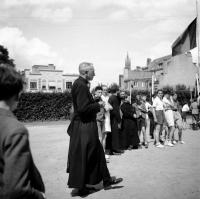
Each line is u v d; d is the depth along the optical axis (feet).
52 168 23.44
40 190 6.44
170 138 34.63
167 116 34.40
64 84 162.50
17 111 78.74
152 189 17.28
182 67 181.37
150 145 35.40
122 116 32.68
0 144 5.61
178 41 59.47
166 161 25.32
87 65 16.97
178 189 17.17
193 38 57.98
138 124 34.96
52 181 19.57
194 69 177.47
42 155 29.25
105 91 29.14
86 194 16.67
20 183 5.36
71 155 16.76
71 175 16.57
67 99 84.02
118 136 29.27
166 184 18.28
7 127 5.67
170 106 34.58
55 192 17.15
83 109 16.08
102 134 27.09
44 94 81.61
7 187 5.28
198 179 19.34
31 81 156.35
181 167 22.95
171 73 186.70
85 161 16.33
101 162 17.04
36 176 6.34
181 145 34.94
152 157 27.30
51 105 82.23
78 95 16.33
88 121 16.75
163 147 33.37
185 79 179.32
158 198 15.62
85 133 16.55
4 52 115.55
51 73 159.94
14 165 5.38
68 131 17.31
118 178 19.69
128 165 23.89
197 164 23.99
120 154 29.22
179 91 101.04
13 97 6.32
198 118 56.54
